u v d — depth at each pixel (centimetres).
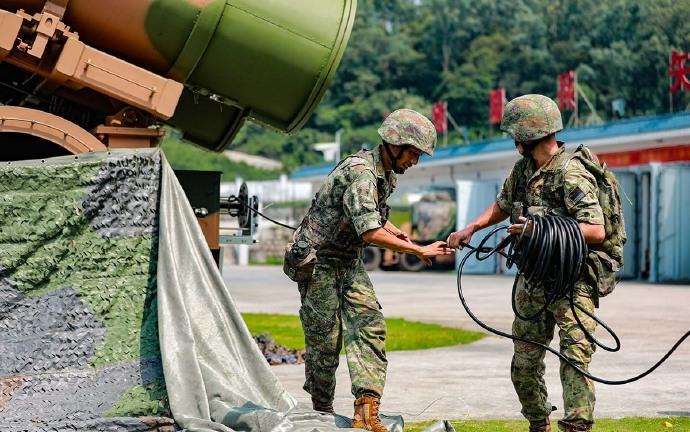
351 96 9188
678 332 1291
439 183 3762
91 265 607
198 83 740
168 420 578
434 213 3388
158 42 693
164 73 716
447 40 9044
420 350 1130
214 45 711
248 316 1500
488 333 1299
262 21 709
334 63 733
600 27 7350
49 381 591
